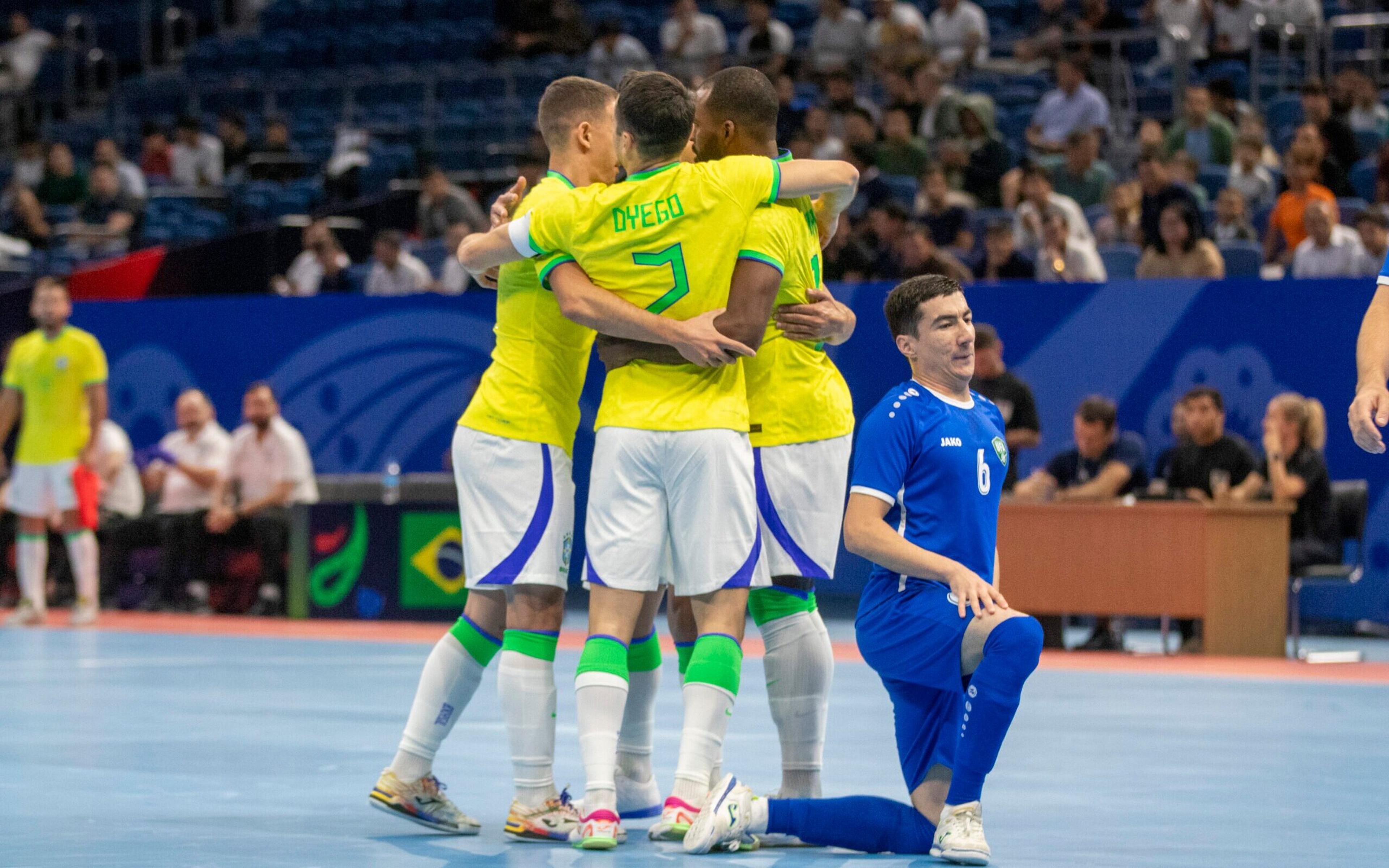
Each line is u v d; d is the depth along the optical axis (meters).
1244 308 13.86
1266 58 18.92
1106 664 11.80
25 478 14.87
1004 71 19.70
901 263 15.22
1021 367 14.50
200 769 6.91
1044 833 5.48
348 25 26.00
